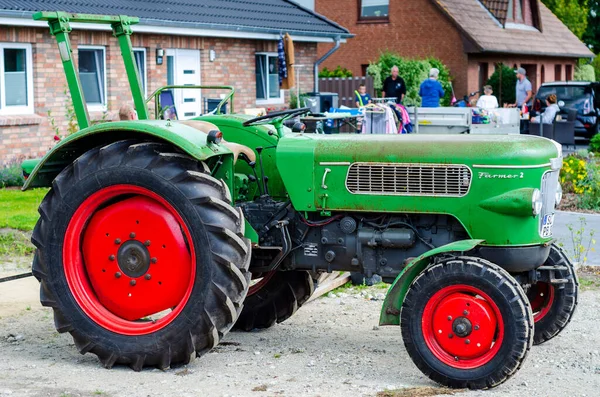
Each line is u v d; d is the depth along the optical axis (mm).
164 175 6742
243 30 21922
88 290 7043
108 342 6848
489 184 6535
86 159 7012
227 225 6680
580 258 10602
